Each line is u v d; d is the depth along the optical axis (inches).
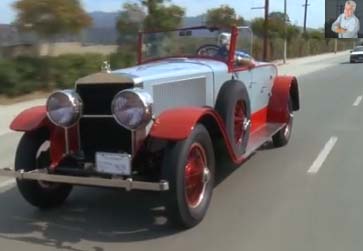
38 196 231.0
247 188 267.7
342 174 292.4
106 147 221.0
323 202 244.2
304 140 388.8
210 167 225.0
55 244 199.5
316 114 526.9
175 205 203.2
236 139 264.1
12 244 200.1
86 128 221.9
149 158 217.2
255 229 211.6
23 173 214.1
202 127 218.2
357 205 239.3
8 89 626.2
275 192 260.5
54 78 697.6
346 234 205.5
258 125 335.3
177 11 975.0
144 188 196.7
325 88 823.1
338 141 383.9
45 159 232.2
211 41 285.0
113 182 200.5
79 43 866.1
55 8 724.0
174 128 202.8
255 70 315.9
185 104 239.1
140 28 925.2
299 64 1609.3
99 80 213.0
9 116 510.0
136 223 220.7
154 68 243.6
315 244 196.2
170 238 203.9
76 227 217.3
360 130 429.7
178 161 201.3
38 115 230.2
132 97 201.8
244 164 317.4
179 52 292.0
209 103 256.2
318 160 325.4
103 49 885.8
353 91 765.9
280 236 204.2
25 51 709.9
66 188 245.4
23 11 724.7
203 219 222.7
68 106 213.2
